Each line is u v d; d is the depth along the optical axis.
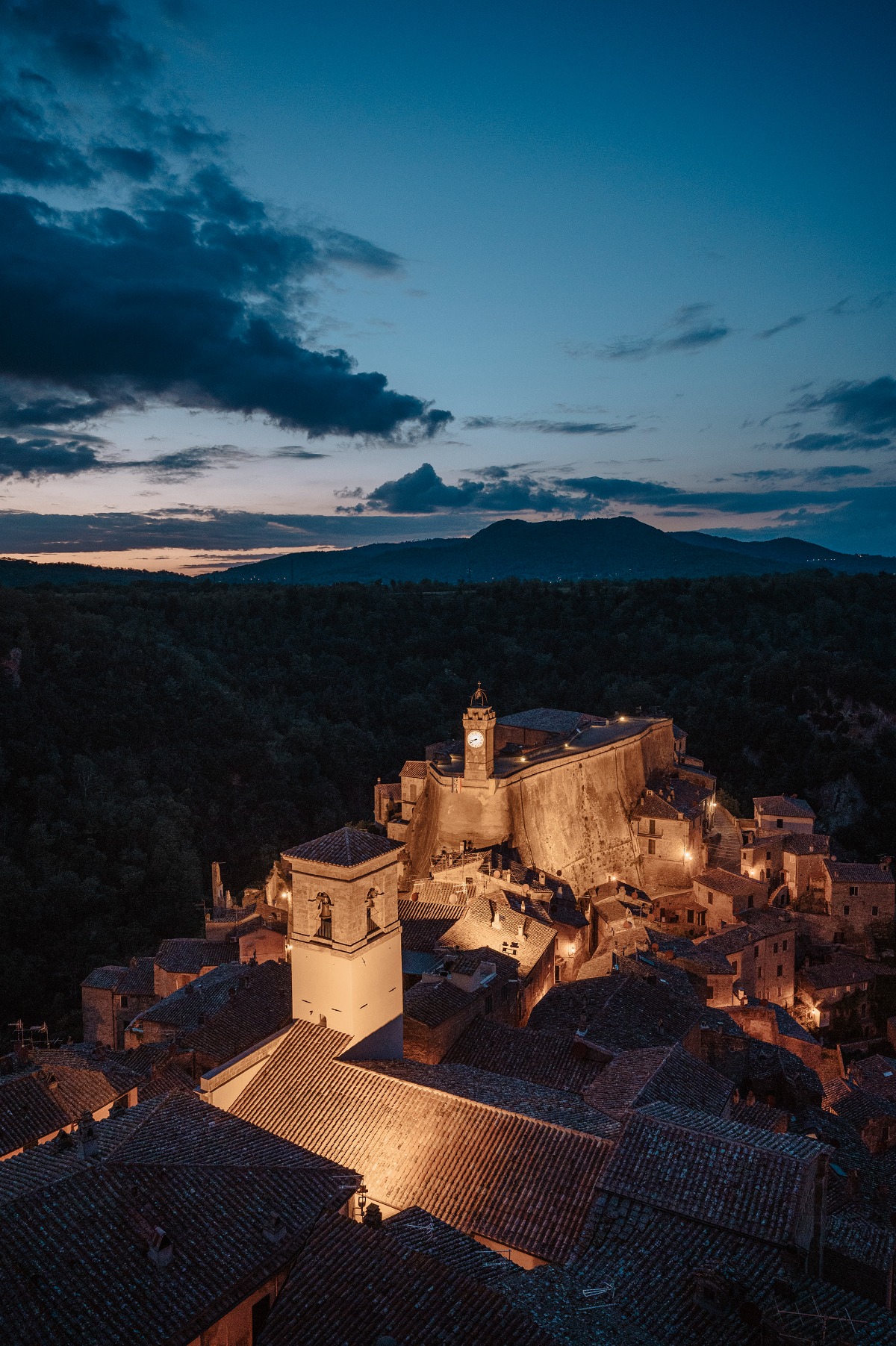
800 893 98.44
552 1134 31.86
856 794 145.25
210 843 148.12
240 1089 37.94
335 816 163.75
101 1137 29.31
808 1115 46.84
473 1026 47.91
